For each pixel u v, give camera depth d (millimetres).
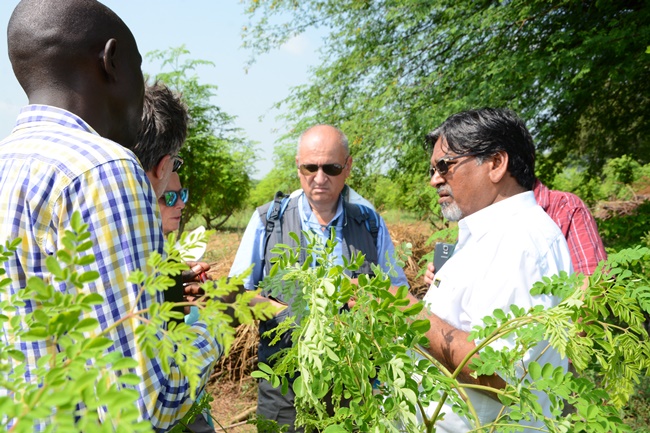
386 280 1109
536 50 8945
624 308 1212
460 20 9594
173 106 1940
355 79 10852
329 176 3109
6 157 1208
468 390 1807
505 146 2043
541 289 1345
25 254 1139
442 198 2201
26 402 582
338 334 1114
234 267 3104
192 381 708
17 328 793
